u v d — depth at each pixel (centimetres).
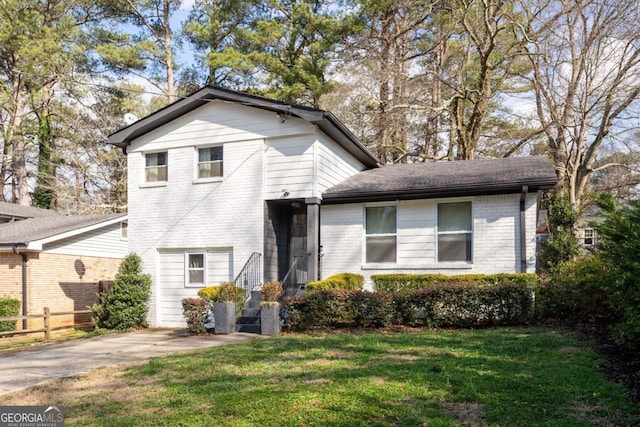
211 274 1398
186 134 1449
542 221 2184
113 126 3028
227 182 1395
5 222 2123
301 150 1326
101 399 616
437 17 2238
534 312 1041
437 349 785
